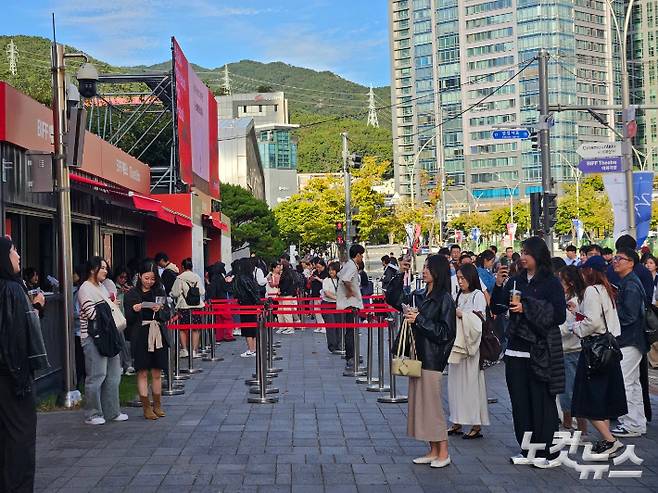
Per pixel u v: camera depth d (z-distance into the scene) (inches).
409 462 335.6
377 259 3078.2
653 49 2854.3
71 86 498.9
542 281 327.0
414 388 328.2
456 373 374.9
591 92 4525.1
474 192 4879.4
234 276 749.9
